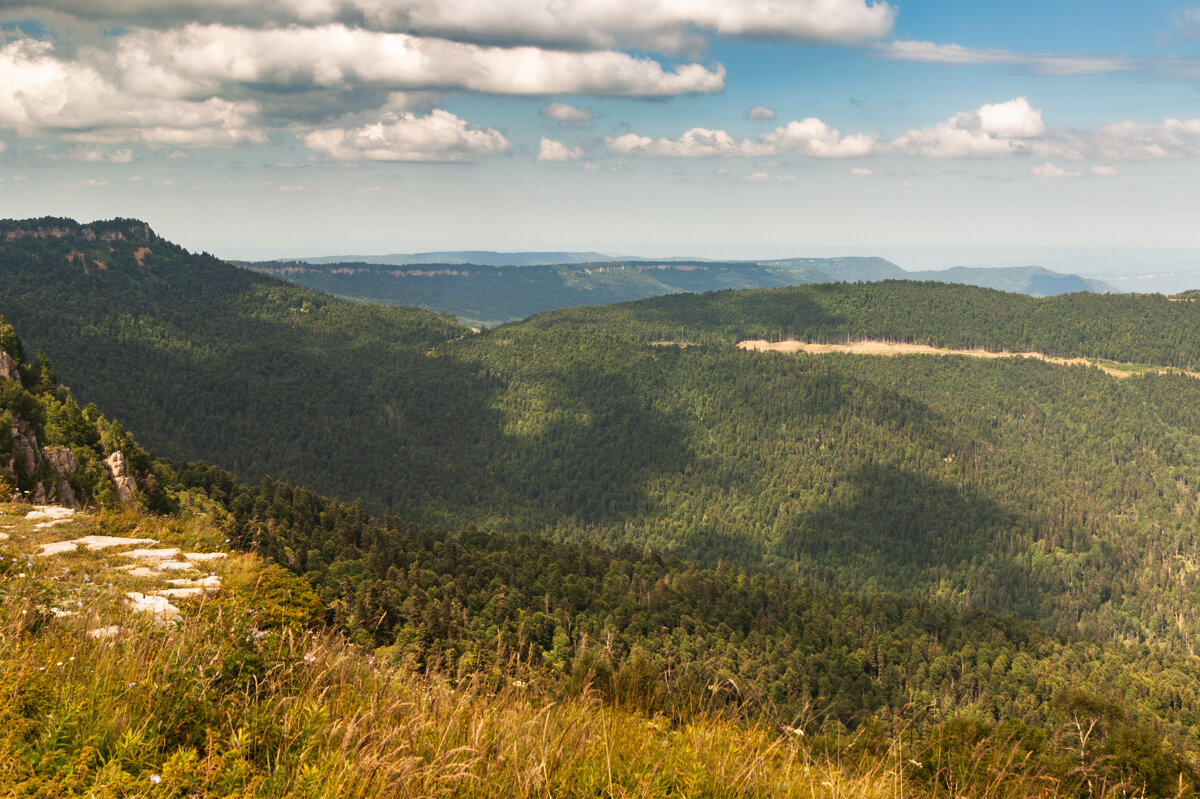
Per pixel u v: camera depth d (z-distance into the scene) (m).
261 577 13.43
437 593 74.00
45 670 7.39
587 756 8.15
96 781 5.94
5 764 6.02
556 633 74.44
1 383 45.84
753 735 9.85
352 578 66.12
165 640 8.88
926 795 10.50
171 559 15.46
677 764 8.43
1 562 12.16
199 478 83.06
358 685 8.98
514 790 7.12
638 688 11.09
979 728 14.20
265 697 7.90
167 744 6.89
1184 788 14.57
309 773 6.33
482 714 8.41
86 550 15.73
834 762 10.23
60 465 42.44
